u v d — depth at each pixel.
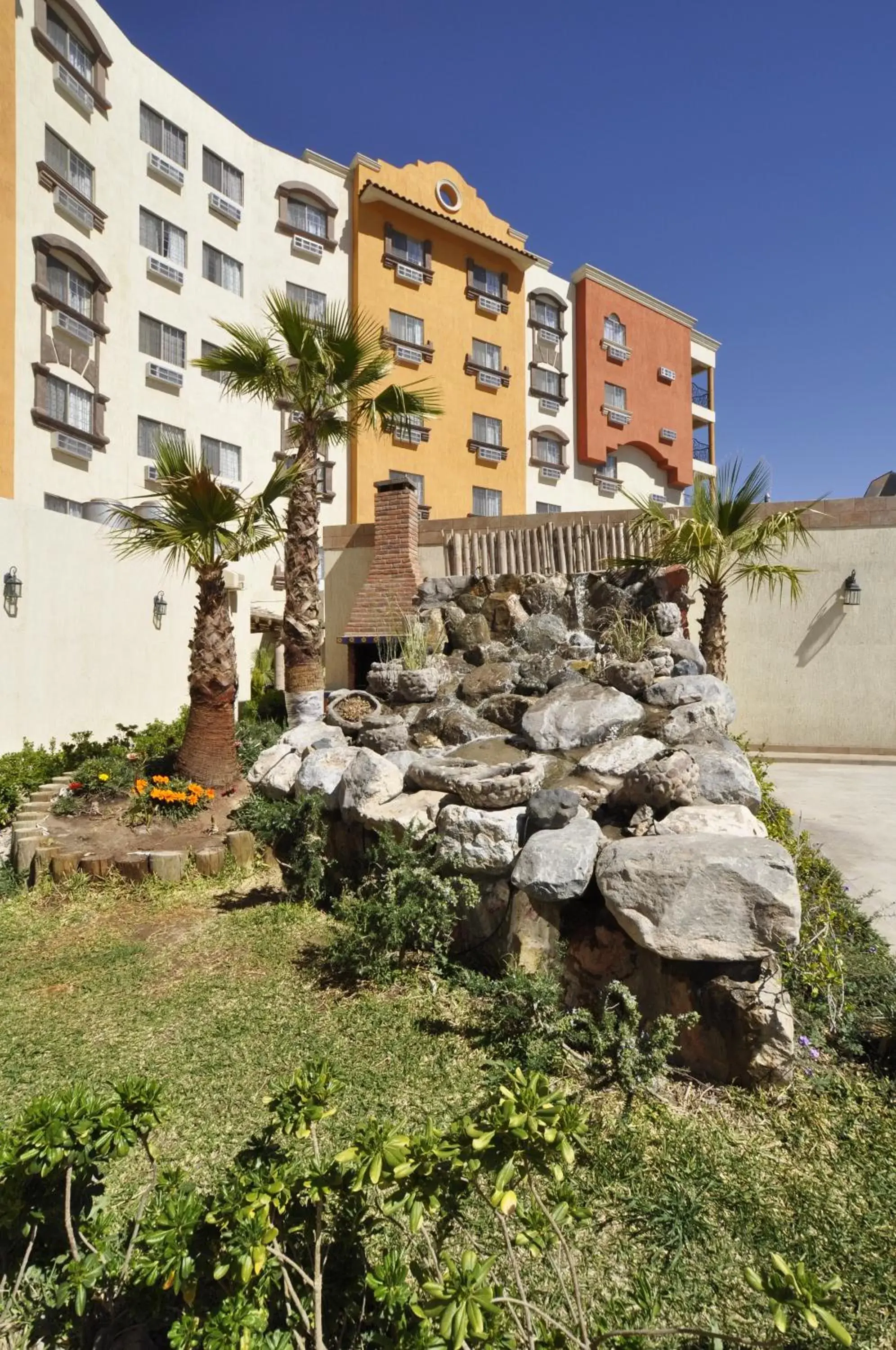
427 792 4.34
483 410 23.67
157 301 17.64
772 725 10.99
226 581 12.12
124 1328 1.68
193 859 5.53
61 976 3.96
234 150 19.55
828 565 10.73
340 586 12.38
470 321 23.50
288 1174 1.55
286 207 20.39
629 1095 2.64
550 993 2.97
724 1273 1.94
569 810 3.48
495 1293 1.34
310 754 5.46
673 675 5.98
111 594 9.52
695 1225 2.08
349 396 7.72
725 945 2.62
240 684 12.71
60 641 8.51
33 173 14.48
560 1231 1.49
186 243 18.34
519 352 24.73
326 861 4.68
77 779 7.16
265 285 20.11
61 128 15.26
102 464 16.08
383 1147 1.37
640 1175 2.28
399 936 3.52
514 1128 1.32
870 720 10.52
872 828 6.31
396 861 3.80
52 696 8.35
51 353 14.77
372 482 21.03
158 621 10.65
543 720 5.13
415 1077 2.82
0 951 4.38
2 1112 2.65
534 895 3.14
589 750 4.80
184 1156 2.42
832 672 10.71
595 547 9.66
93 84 16.14
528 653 7.33
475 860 3.54
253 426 19.75
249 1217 1.43
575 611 7.80
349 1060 2.96
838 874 4.58
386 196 21.08
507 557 10.16
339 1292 1.65
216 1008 3.47
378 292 21.50
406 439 21.73
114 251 16.55
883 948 3.68
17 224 14.09
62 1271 1.73
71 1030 3.32
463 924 3.74
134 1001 3.60
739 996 2.65
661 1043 2.68
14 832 6.06
